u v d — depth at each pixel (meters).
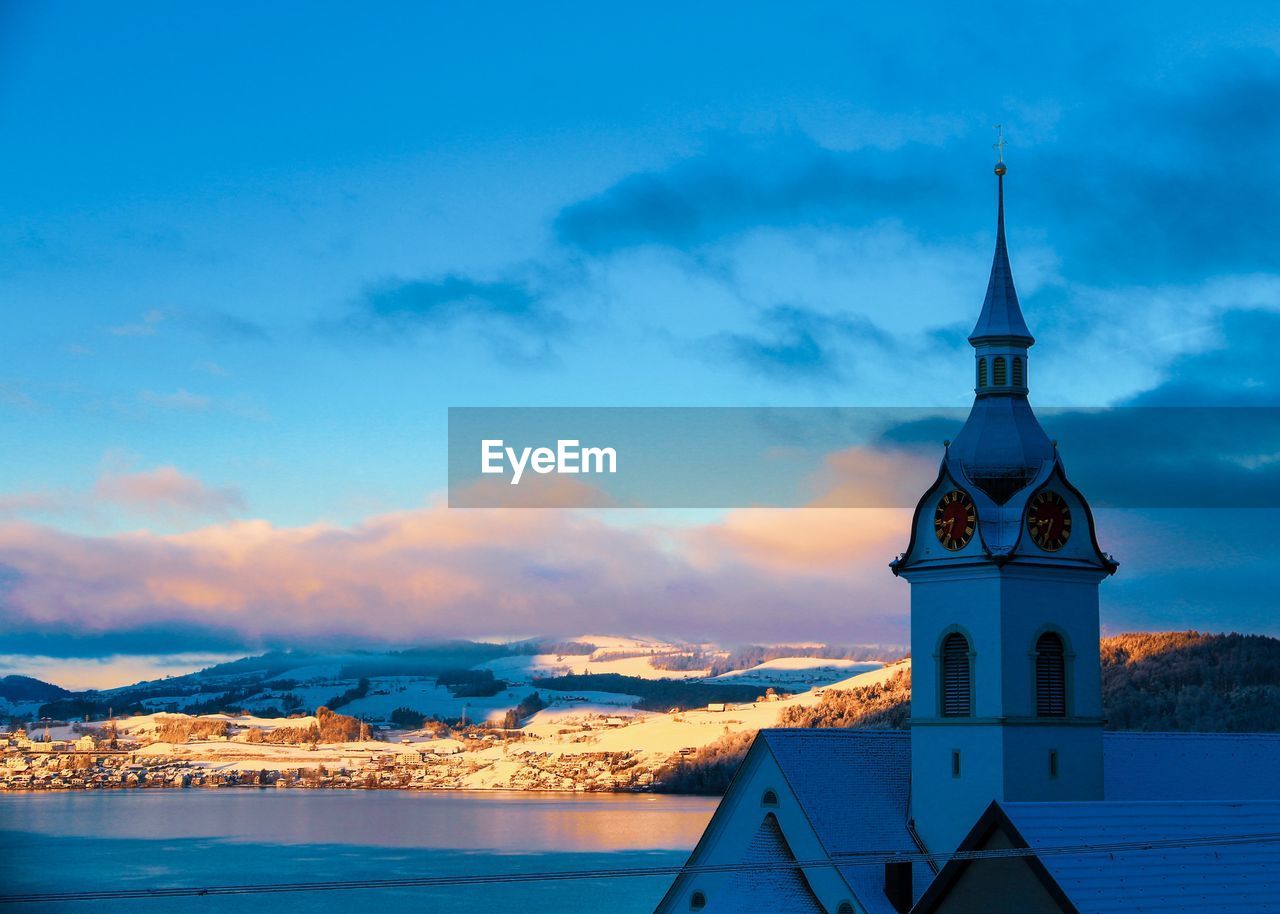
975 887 70.06
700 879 101.44
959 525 92.31
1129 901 65.00
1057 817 70.12
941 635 93.00
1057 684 91.69
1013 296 96.06
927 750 93.12
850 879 90.19
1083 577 92.62
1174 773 101.69
